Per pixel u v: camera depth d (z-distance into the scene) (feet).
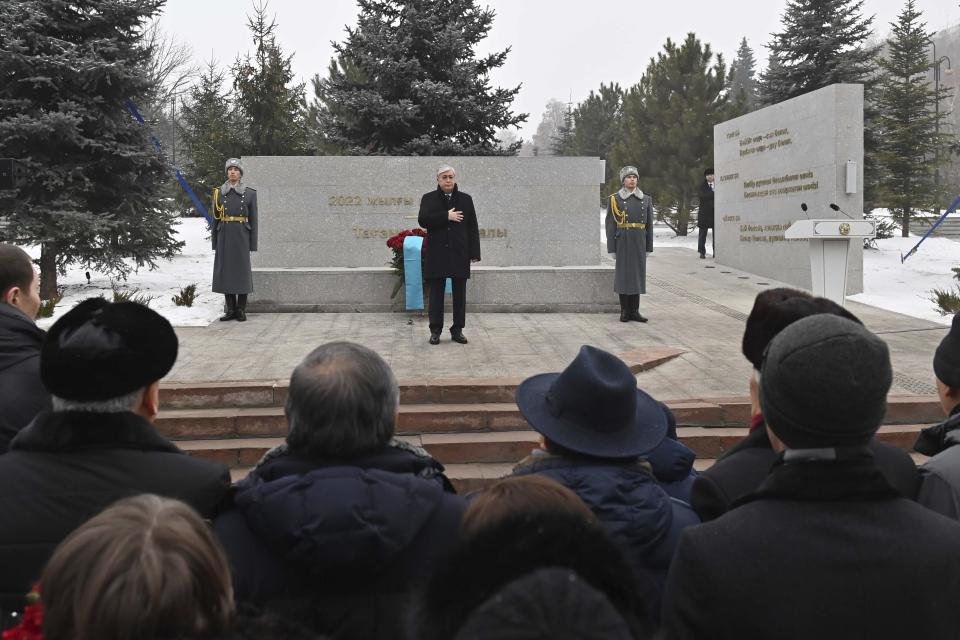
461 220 29.89
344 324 34.99
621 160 88.69
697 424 21.88
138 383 6.84
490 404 22.67
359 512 5.76
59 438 6.67
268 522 5.83
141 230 43.68
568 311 38.88
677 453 9.55
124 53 42.01
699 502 7.39
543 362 27.14
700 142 81.92
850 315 7.78
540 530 4.11
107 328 6.79
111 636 3.91
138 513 4.30
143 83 42.16
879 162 71.56
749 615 5.08
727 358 28.17
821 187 46.91
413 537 5.90
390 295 38.55
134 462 6.66
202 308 37.60
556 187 42.88
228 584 4.41
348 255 42.78
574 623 3.31
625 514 7.01
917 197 71.56
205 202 71.31
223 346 29.76
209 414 21.57
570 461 7.54
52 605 4.10
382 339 31.53
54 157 41.29
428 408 22.09
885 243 68.54
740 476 7.27
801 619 5.01
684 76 84.94
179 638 4.04
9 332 9.96
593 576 4.05
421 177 42.65
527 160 42.70
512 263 42.98
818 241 31.99
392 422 6.95
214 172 68.39
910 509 5.41
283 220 42.55
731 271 55.72
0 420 9.36
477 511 4.82
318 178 42.45
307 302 38.42
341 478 6.06
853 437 5.39
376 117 58.44
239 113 72.69
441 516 6.19
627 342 31.09
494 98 60.80
